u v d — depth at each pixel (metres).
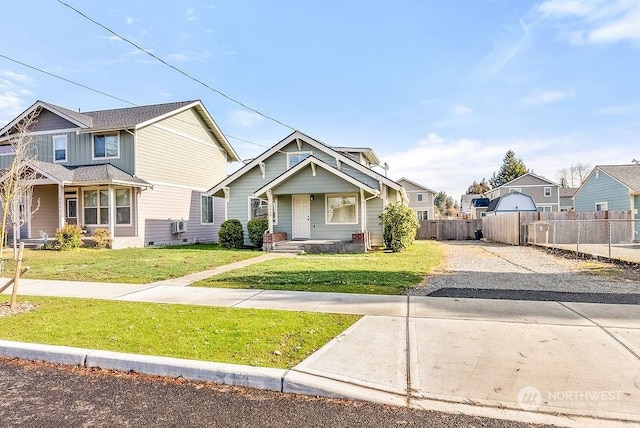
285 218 17.61
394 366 3.63
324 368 3.57
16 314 5.63
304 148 17.80
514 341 4.24
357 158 20.80
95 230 16.56
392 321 5.05
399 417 2.86
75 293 7.25
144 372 3.78
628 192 23.95
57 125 18.77
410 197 48.88
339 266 10.56
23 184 12.73
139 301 6.48
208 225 23.05
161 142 19.23
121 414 3.01
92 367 3.96
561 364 3.63
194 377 3.62
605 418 2.77
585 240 20.52
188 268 10.33
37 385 3.57
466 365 3.64
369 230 17.11
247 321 5.09
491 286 7.52
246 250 16.09
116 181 15.94
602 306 5.75
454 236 27.81
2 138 18.05
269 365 3.64
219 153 24.42
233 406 3.11
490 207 40.50
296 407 3.07
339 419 2.86
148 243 18.09
